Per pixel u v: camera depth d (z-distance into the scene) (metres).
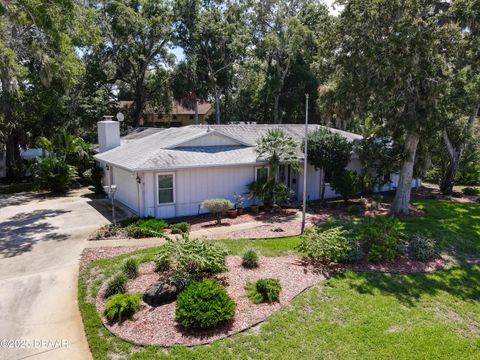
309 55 32.81
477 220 14.98
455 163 21.30
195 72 36.66
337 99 16.62
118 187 17.30
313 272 8.92
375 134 17.33
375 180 18.03
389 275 9.08
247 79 43.94
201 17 35.56
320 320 6.76
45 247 10.84
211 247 8.32
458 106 16.11
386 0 13.03
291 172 18.30
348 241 10.18
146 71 37.72
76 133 29.48
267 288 7.34
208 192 15.14
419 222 14.40
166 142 16.30
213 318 6.21
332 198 19.39
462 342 6.31
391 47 13.42
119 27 29.55
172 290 7.16
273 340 6.05
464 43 13.77
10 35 17.22
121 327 6.34
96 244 11.01
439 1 14.50
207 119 45.75
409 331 6.57
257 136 18.94
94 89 31.89
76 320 6.72
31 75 22.41
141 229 11.67
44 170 19.92
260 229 12.72
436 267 9.88
